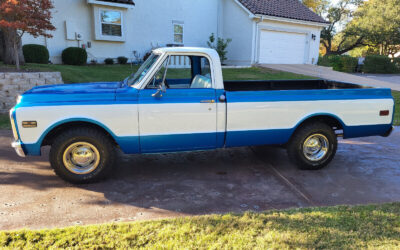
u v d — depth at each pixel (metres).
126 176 4.93
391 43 36.91
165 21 18.89
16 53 10.18
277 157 6.03
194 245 3.03
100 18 16.50
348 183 4.79
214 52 4.79
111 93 4.47
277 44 20.45
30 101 4.28
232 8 20.23
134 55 17.83
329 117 5.29
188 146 4.79
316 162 5.27
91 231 3.23
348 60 27.86
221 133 4.83
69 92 4.43
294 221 3.50
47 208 3.82
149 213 3.75
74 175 4.47
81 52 15.58
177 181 4.78
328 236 3.21
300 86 6.90
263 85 6.71
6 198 4.05
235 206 3.98
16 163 5.33
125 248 2.97
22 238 3.09
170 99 4.57
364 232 3.29
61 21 15.67
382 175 5.12
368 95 5.32
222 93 4.75
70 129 4.40
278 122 4.98
